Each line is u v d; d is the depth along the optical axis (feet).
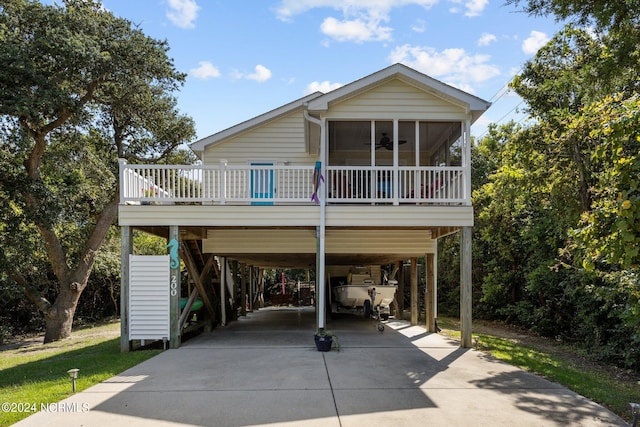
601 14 18.56
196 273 35.22
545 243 38.63
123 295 28.19
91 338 48.39
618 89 22.54
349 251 37.40
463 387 18.39
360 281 47.44
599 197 26.50
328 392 17.44
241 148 41.06
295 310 64.85
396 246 37.37
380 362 23.34
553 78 31.55
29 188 43.27
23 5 40.42
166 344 28.68
